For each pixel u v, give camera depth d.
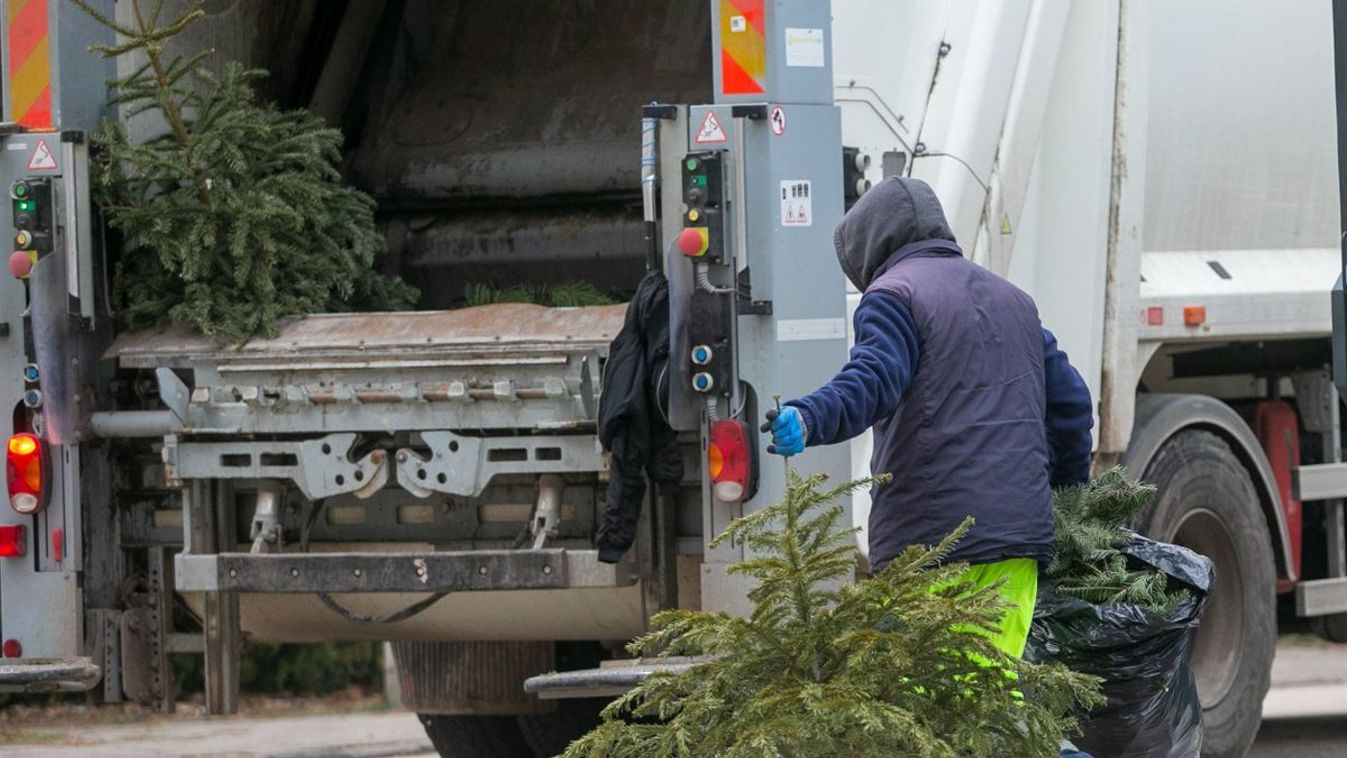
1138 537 12.73
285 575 15.63
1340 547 22.30
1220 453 20.22
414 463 15.47
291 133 17.41
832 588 14.78
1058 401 12.22
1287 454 21.81
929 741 9.39
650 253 14.91
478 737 20.48
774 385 14.65
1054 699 10.18
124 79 16.39
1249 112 20.75
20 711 32.66
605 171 18.58
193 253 16.09
